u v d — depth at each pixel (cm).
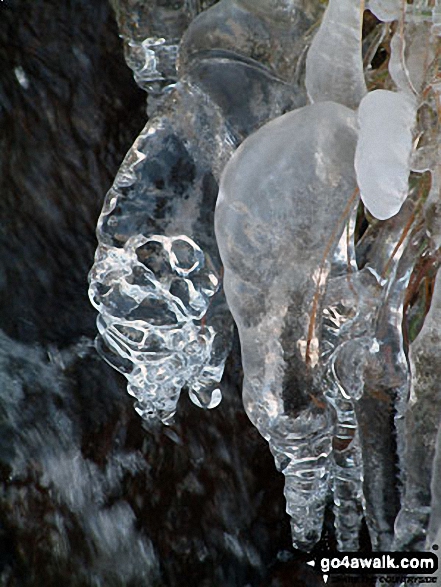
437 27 79
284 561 95
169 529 97
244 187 73
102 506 97
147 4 89
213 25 82
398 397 80
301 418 76
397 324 80
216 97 81
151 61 90
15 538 97
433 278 84
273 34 82
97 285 81
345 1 77
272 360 75
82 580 96
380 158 72
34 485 97
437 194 80
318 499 79
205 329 83
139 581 96
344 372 80
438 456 77
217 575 96
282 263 74
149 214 81
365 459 81
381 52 90
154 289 81
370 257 81
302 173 73
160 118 82
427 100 80
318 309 75
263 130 74
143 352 82
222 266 82
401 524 80
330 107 74
